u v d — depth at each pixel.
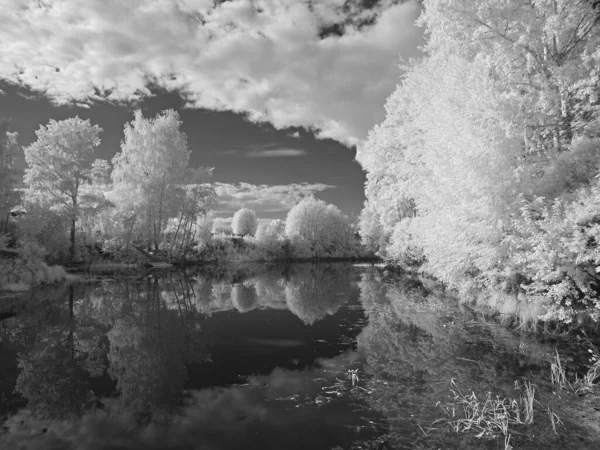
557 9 8.54
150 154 31.69
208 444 3.88
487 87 9.16
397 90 20.89
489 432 3.94
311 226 61.53
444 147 10.13
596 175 6.69
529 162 8.70
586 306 7.46
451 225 9.60
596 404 4.46
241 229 83.94
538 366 5.83
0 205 17.59
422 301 12.40
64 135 24.61
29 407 4.98
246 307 12.80
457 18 9.45
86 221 25.50
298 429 4.17
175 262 34.50
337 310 11.84
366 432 4.05
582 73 8.16
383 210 24.97
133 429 4.28
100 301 13.76
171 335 8.88
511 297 9.27
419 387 5.29
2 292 14.91
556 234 6.88
